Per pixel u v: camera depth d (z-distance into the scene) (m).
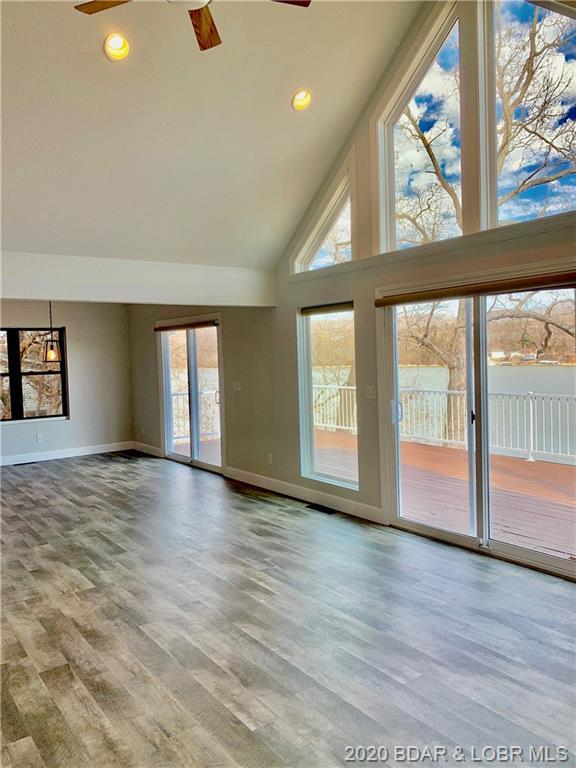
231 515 5.01
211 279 5.17
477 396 3.83
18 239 4.07
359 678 2.47
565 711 2.21
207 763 1.99
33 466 7.55
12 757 2.05
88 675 2.56
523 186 3.55
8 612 3.22
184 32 3.30
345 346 5.00
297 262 5.33
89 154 3.73
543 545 3.67
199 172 4.23
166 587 3.50
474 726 2.14
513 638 2.76
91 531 4.68
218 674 2.54
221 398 6.55
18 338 7.89
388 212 4.44
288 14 3.50
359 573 3.61
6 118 3.32
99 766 1.99
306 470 5.48
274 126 4.17
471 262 3.75
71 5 2.95
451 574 3.55
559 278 3.24
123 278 4.67
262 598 3.29
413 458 4.64
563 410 3.69
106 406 8.60
